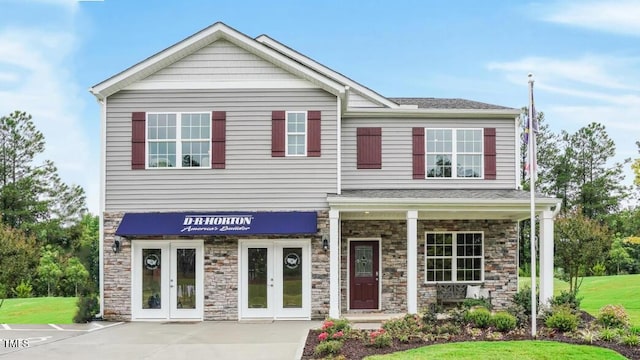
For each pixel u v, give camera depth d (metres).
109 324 19.08
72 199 47.09
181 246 19.97
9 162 44.94
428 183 22.28
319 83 20.03
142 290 19.88
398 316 20.12
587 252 23.25
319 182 20.00
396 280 21.94
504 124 22.66
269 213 19.80
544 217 19.22
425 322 16.28
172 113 20.25
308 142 20.08
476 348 13.58
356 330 15.93
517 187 22.39
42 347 14.98
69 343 15.52
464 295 21.92
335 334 14.97
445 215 21.27
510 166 22.52
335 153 20.06
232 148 20.11
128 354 14.02
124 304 19.80
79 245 46.94
